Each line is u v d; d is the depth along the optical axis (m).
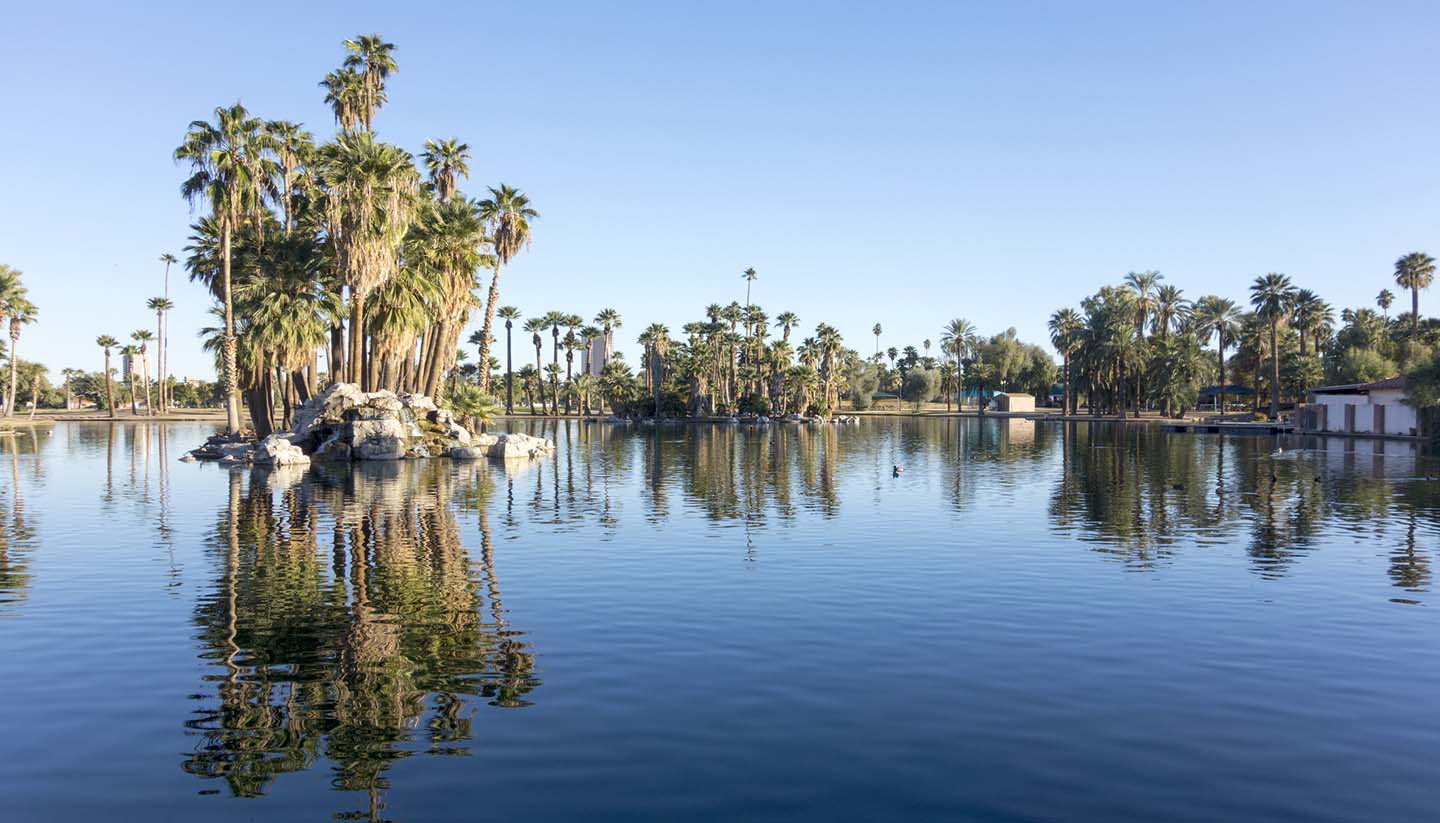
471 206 61.50
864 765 9.05
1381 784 8.69
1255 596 16.83
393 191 51.28
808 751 9.41
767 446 70.88
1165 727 10.17
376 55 61.31
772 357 137.25
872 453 61.19
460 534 24.39
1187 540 23.53
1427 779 8.80
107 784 8.65
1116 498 33.41
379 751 9.41
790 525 26.34
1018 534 24.62
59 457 55.56
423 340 63.22
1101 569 19.53
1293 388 121.56
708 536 24.17
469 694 11.21
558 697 11.09
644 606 15.93
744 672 12.12
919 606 15.98
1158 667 12.41
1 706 10.79
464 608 15.77
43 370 163.50
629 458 56.19
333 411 51.81
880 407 195.50
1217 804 8.23
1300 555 21.23
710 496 34.38
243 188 55.59
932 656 12.90
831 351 135.12
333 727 10.11
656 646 13.36
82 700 11.01
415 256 57.59
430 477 41.78
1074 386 145.75
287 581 18.03
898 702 10.95
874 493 35.47
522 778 8.73
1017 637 13.95
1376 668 12.41
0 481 39.66
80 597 16.56
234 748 9.52
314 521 26.80
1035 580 18.30
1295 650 13.28
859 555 21.23
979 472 45.34
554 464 50.62
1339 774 8.92
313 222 56.88
